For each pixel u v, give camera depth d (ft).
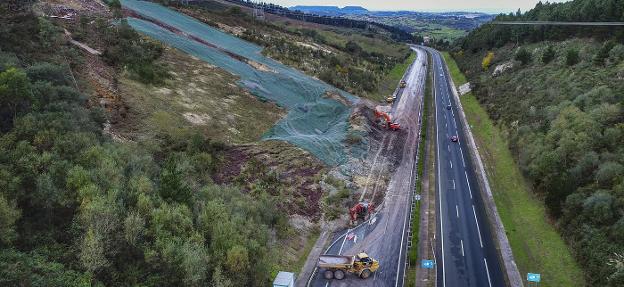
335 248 120.98
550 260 113.39
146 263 78.07
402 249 121.29
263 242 99.50
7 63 107.96
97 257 71.61
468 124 246.06
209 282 81.97
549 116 165.89
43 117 94.27
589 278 100.94
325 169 157.38
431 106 289.33
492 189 162.20
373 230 131.03
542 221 130.62
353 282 105.81
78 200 80.07
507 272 111.45
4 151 82.02
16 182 76.38
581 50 213.05
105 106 137.90
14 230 70.79
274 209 121.80
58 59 142.00
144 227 81.35
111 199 81.10
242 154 151.12
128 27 199.21
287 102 210.79
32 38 143.54
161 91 169.17
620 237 100.78
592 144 133.69
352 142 184.65
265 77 227.81
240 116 178.29
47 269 67.97
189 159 127.75
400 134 220.43
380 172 169.58
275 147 161.48
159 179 103.19
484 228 134.00
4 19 142.61
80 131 99.86
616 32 203.72
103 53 169.58
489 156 194.29
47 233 75.97
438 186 164.86
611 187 115.34
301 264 111.96
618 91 149.59
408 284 104.73
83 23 188.24
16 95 92.38
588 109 149.28
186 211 90.94
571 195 121.19
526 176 155.84
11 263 65.87
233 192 118.93
